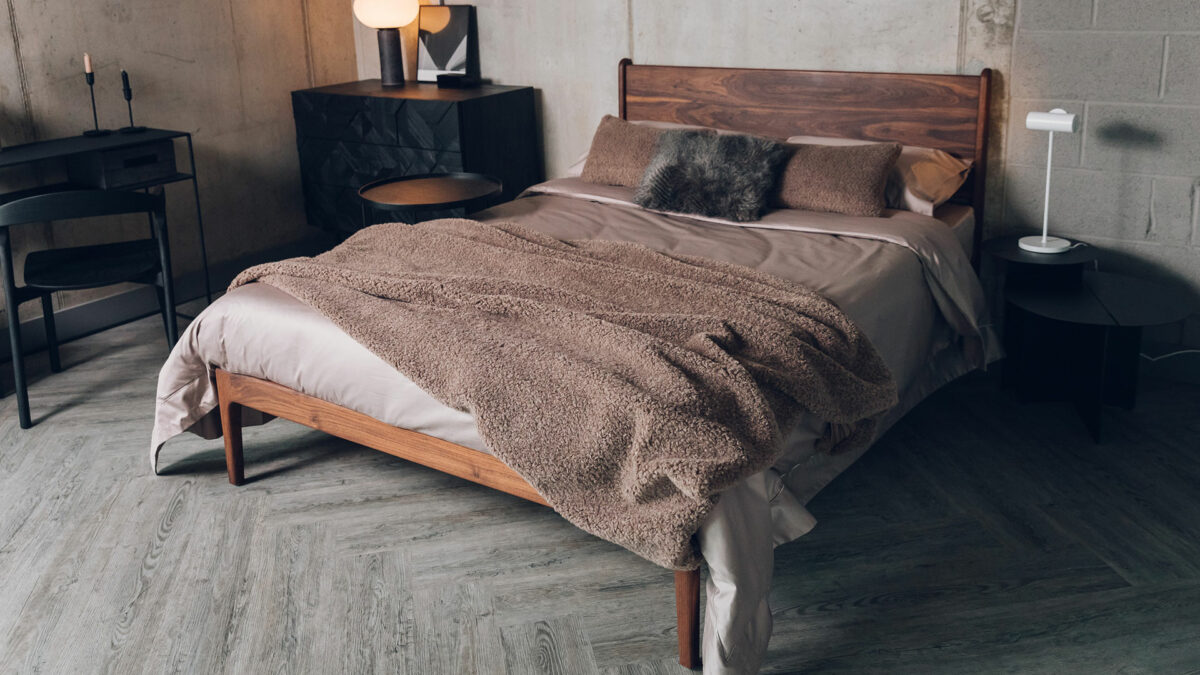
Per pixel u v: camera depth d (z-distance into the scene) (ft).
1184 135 10.11
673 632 7.04
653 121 13.39
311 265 8.91
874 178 10.51
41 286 10.34
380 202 11.40
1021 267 10.44
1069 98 10.64
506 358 7.07
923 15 11.28
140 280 10.97
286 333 8.11
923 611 7.16
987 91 10.90
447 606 7.39
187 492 9.14
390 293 8.29
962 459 9.36
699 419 6.34
